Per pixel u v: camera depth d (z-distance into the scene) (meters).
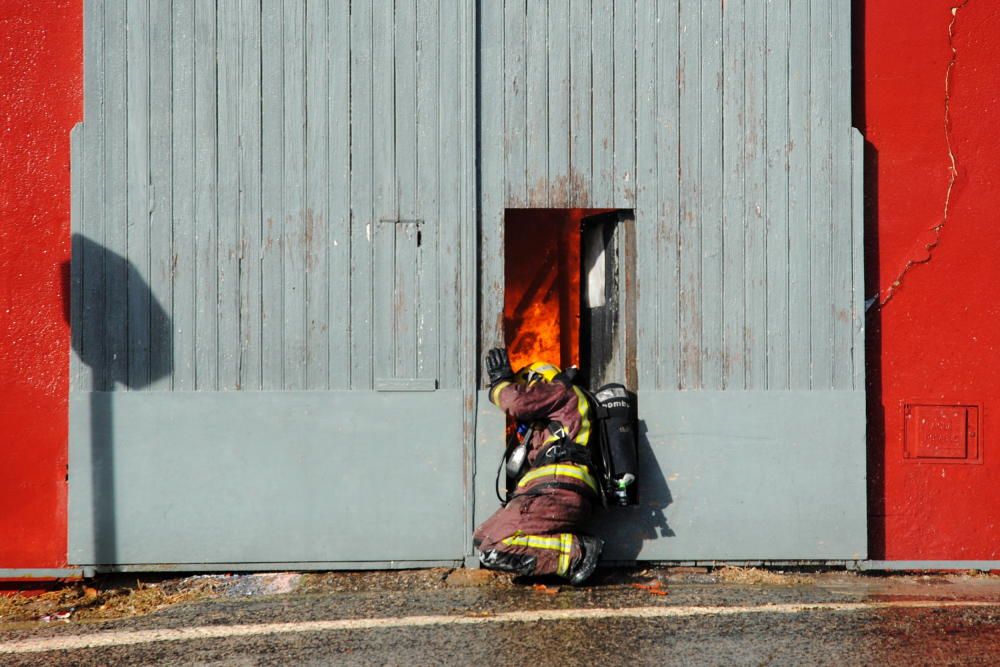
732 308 13.56
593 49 13.48
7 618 11.74
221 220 13.09
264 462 13.05
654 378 13.48
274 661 9.80
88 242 12.89
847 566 13.64
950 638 10.62
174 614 11.66
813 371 13.62
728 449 13.48
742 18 13.60
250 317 13.12
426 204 13.30
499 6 13.36
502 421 13.27
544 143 13.41
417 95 13.28
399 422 13.20
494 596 12.24
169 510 12.95
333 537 13.09
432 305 13.28
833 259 13.65
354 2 13.22
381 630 10.77
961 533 13.95
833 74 13.67
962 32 14.07
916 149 14.00
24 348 13.05
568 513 12.41
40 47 13.12
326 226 13.20
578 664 9.67
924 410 13.96
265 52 13.13
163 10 13.01
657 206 13.51
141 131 12.98
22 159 13.07
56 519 13.05
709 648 10.18
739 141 13.59
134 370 12.96
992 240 14.08
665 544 13.42
